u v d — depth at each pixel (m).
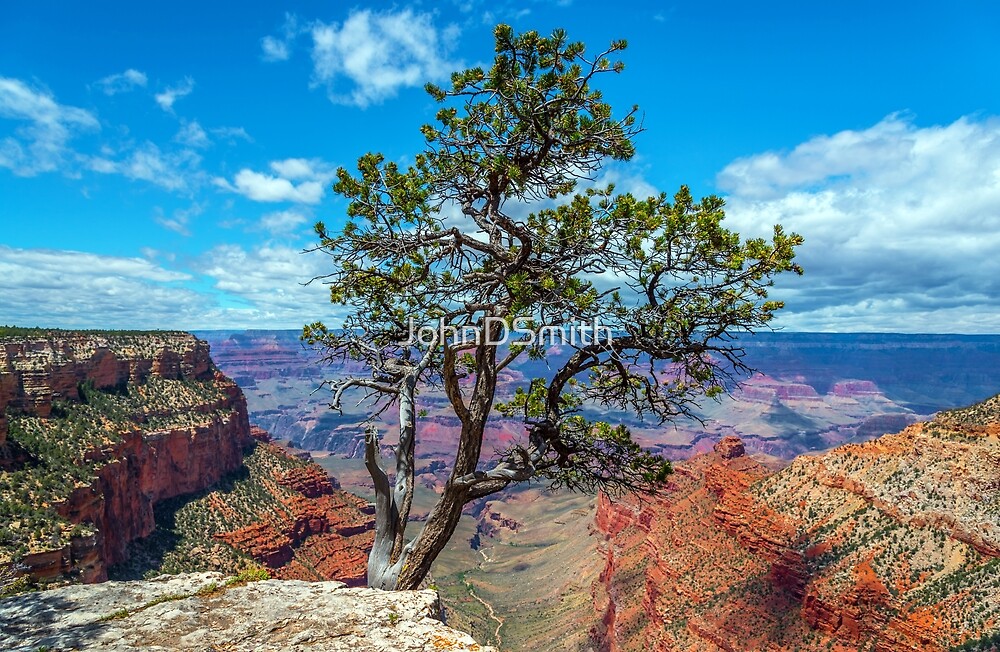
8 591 10.69
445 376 11.11
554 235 11.19
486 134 12.03
